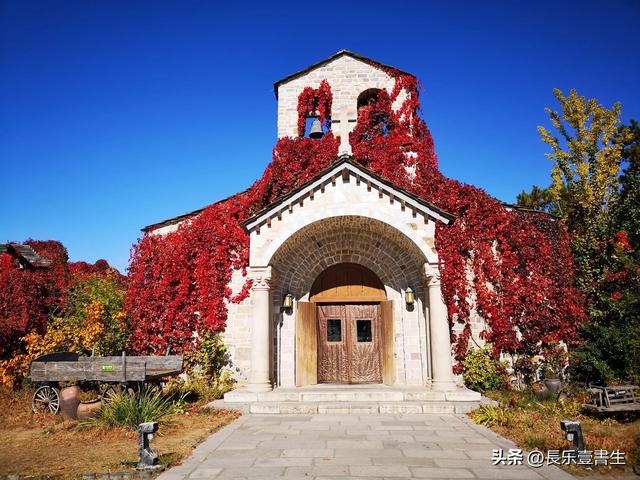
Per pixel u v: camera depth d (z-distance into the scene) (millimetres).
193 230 15547
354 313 14867
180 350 14766
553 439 8680
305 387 13680
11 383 14250
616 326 14414
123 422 10312
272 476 6879
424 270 13070
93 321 15367
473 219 15008
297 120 18500
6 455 8539
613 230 16844
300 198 13234
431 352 12867
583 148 22656
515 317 14547
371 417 11094
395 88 18344
